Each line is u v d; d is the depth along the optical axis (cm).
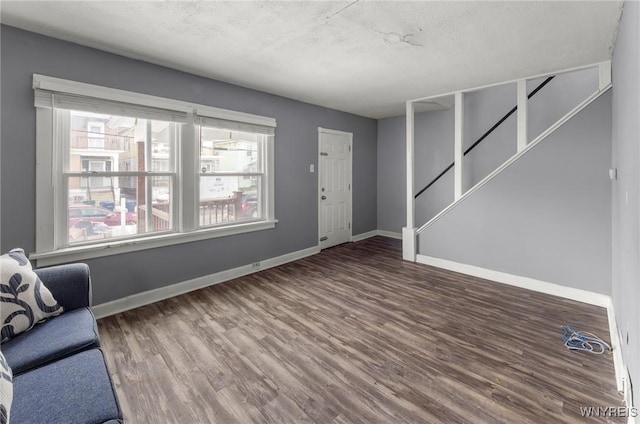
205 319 266
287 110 428
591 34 241
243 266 384
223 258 364
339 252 491
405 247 446
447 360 205
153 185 309
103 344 226
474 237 375
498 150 457
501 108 454
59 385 121
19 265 167
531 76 337
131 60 282
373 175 602
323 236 504
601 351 213
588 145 292
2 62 222
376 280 362
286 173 432
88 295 190
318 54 280
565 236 308
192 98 325
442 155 522
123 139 288
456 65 306
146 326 254
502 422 153
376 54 280
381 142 603
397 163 581
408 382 184
